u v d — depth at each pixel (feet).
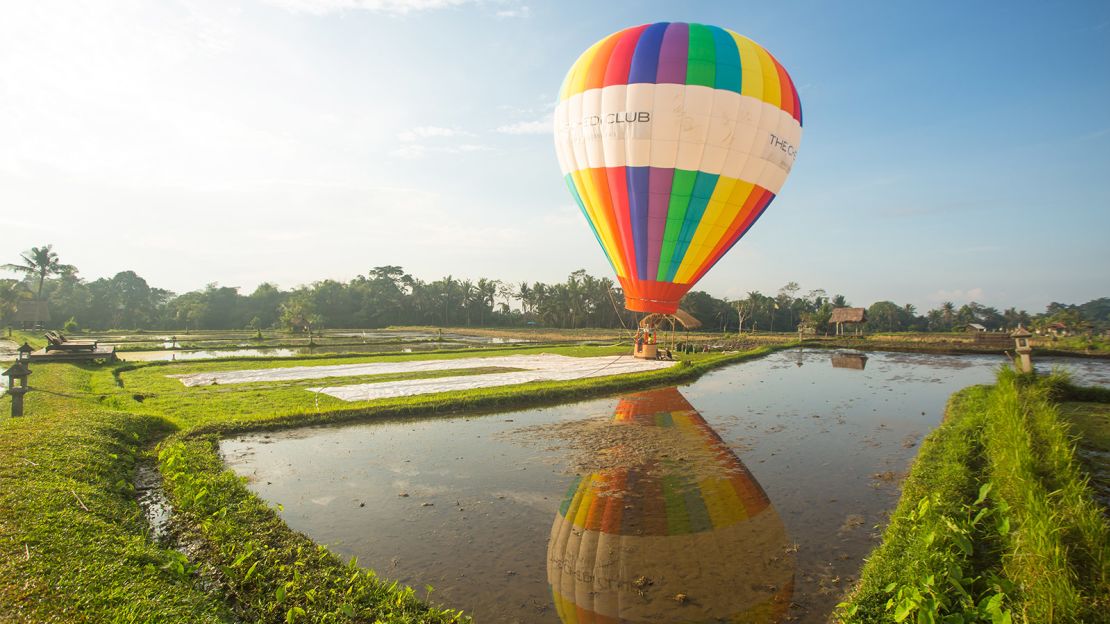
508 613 20.17
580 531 27.14
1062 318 195.62
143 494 30.50
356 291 327.67
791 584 22.09
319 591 19.74
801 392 68.08
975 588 19.40
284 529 25.34
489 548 25.32
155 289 378.53
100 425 38.73
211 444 40.09
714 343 153.99
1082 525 20.18
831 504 30.45
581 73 67.46
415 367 90.79
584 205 71.87
